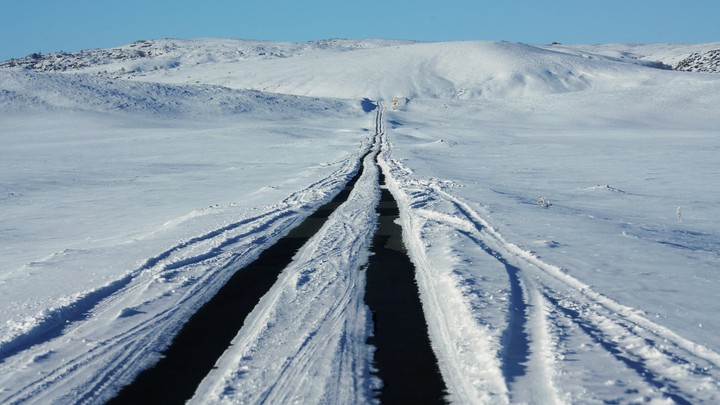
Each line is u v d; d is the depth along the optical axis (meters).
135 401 5.98
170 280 10.80
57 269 11.85
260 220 17.48
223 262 12.20
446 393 5.89
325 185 27.53
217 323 8.35
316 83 174.38
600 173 31.39
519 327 7.45
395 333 7.65
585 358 6.27
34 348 7.58
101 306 9.32
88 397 6.12
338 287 9.96
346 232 15.38
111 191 27.61
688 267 10.24
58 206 23.03
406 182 27.16
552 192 23.42
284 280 10.59
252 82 184.00
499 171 33.34
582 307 8.15
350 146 55.91
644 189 24.41
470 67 179.50
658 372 5.94
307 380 6.23
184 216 19.16
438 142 57.38
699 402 5.21
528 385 5.76
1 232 17.69
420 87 168.00
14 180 31.86
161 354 7.26
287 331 7.79
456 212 17.19
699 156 40.31
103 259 12.63
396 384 6.12
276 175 34.25
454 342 7.18
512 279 9.73
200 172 36.41
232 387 6.12
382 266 11.43
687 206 19.25
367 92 164.88
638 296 8.48
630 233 13.88
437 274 10.48
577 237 13.27
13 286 10.65
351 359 6.78
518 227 14.70
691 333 6.89
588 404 5.22
